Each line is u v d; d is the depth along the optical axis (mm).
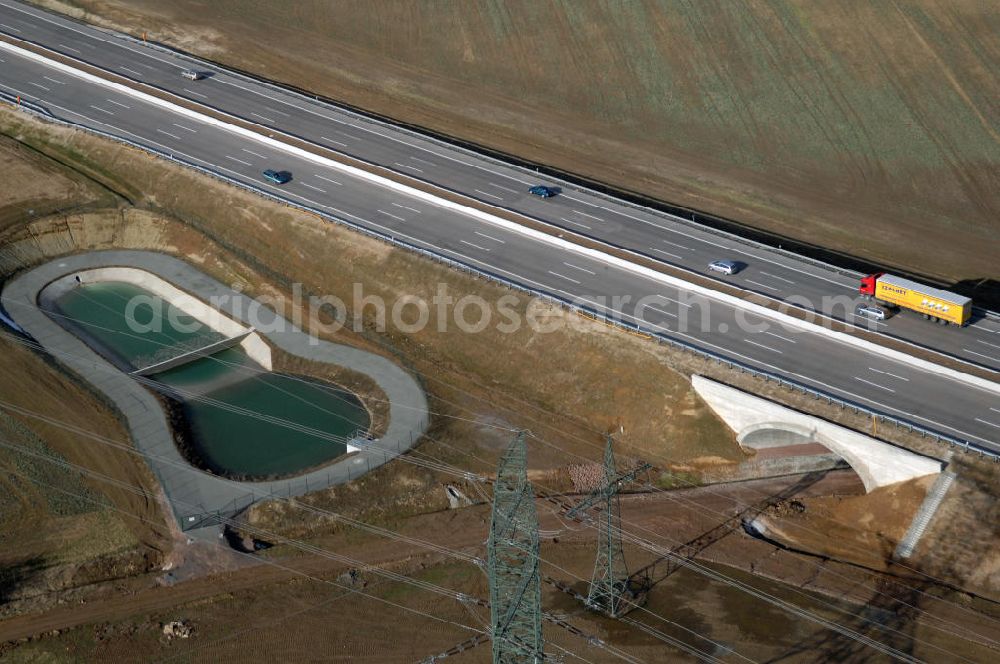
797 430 101750
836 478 104375
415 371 116750
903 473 97125
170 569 95562
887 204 138375
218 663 87500
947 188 140250
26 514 99500
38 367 115938
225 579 94625
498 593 77875
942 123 149500
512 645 73250
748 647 88375
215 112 149750
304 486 103250
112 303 128750
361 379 116125
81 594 93438
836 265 127000
